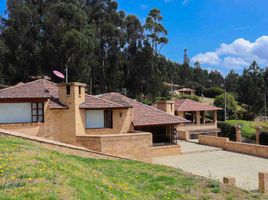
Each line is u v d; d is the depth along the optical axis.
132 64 64.81
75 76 49.06
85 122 23.39
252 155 27.03
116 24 64.25
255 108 70.50
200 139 33.66
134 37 65.81
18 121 20.81
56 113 21.67
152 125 26.98
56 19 50.44
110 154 18.56
